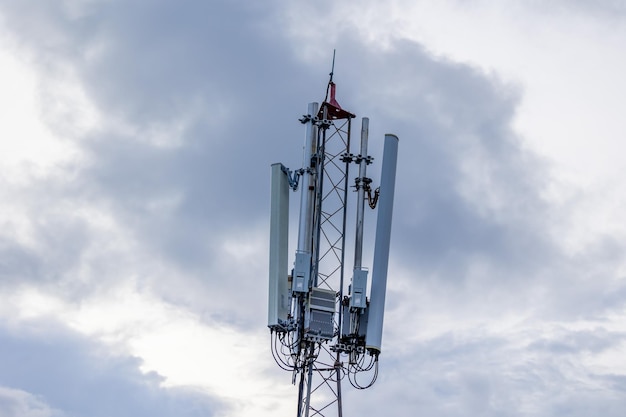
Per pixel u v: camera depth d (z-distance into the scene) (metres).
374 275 68.50
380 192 69.44
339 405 66.94
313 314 67.44
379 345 67.56
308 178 69.38
